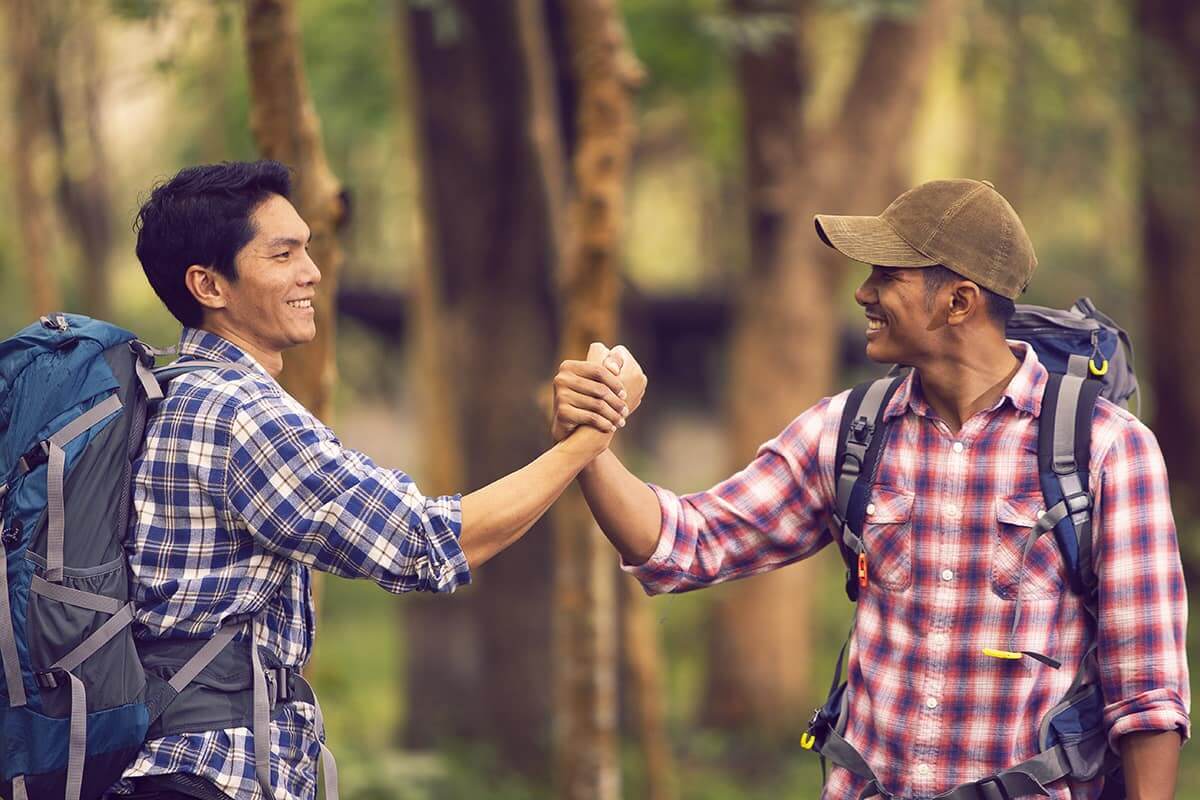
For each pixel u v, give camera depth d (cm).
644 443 2927
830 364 2069
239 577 448
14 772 434
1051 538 454
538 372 1736
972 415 470
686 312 2980
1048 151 2286
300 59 679
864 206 2030
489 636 1792
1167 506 450
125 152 2141
